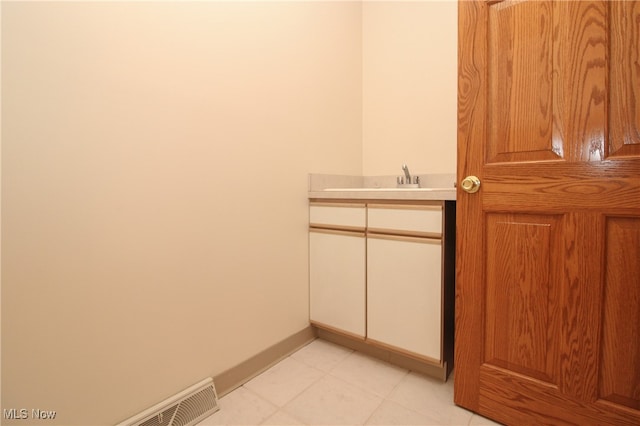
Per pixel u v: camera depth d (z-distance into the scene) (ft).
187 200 4.18
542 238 3.61
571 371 3.50
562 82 3.40
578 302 3.43
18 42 2.88
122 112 3.56
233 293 4.79
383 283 5.09
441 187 6.40
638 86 3.04
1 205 2.84
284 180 5.53
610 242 3.26
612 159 3.17
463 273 4.15
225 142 4.60
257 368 5.15
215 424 4.07
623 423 3.24
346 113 6.95
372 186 7.38
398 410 4.26
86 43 3.28
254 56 4.96
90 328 3.40
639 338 3.15
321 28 6.21
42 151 3.03
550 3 3.42
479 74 3.88
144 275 3.80
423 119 6.59
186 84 4.13
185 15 4.10
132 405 3.75
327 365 5.37
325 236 5.81
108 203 3.48
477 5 3.85
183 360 4.21
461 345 4.23
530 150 3.62
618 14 3.09
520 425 3.84
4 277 2.88
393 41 6.93
